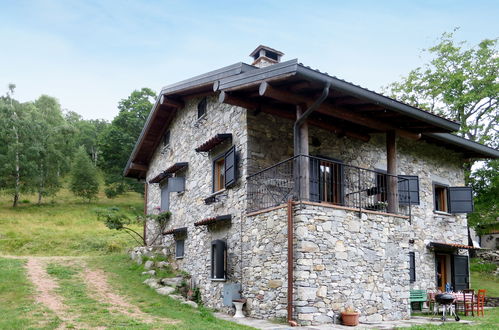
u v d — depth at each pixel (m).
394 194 10.09
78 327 7.12
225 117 11.41
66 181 41.31
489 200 19.53
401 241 9.73
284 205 8.62
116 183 37.91
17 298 9.27
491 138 20.00
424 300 11.92
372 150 12.17
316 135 10.95
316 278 8.14
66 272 12.52
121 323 7.51
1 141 34.59
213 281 10.85
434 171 13.98
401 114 9.66
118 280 12.01
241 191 10.16
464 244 14.30
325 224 8.48
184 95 13.55
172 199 14.91
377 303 8.94
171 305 9.65
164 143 16.45
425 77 21.73
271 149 10.42
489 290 16.77
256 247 9.36
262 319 8.79
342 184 10.61
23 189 33.06
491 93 19.12
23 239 21.20
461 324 8.73
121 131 38.81
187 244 13.04
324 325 7.91
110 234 23.67
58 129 40.62
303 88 8.44
